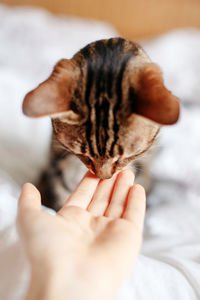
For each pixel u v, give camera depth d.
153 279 0.35
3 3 1.07
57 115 0.35
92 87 0.37
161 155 0.65
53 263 0.29
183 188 0.62
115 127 0.37
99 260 0.30
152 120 0.33
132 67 0.38
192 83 0.90
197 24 1.11
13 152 0.64
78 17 1.12
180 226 0.51
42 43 0.93
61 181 0.59
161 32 1.14
